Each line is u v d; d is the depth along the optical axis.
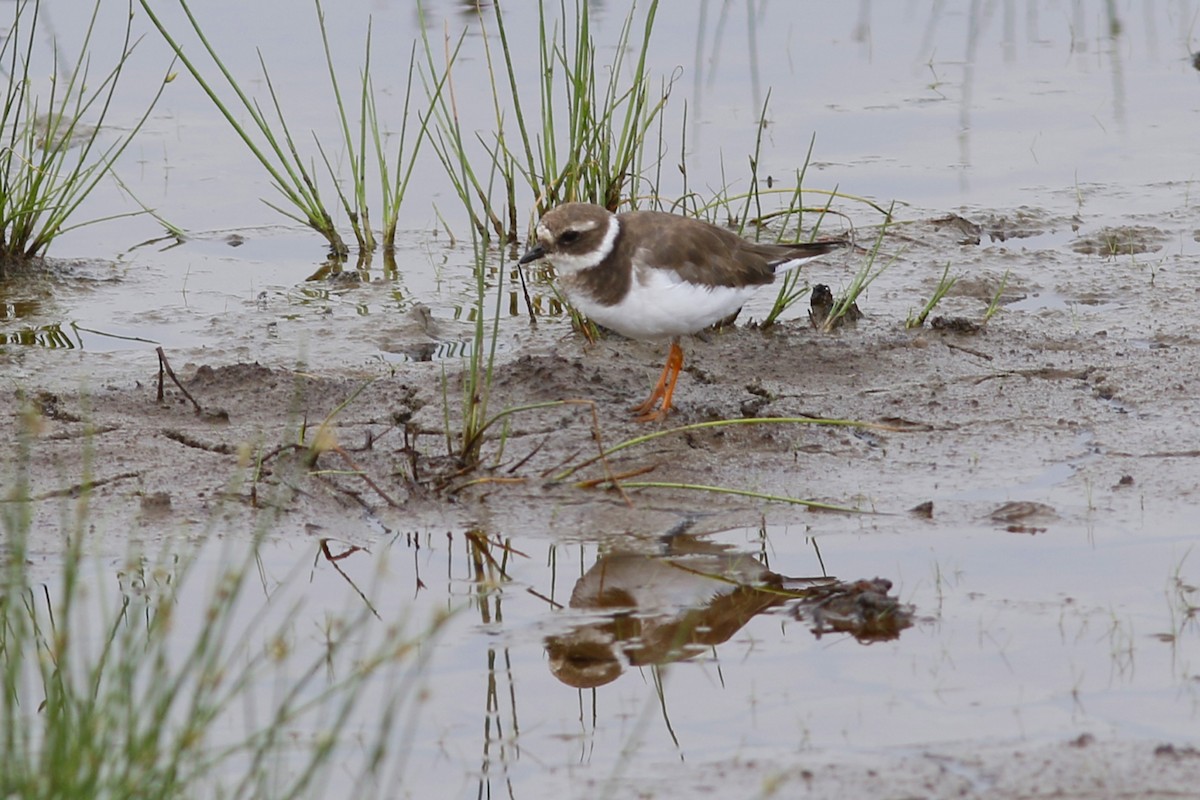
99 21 21.45
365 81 16.67
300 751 7.86
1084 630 8.91
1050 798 7.23
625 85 20.11
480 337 11.14
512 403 12.43
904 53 22.28
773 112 20.00
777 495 10.87
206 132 19.25
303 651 8.82
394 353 13.92
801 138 19.28
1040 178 18.50
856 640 8.96
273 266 16.41
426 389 12.67
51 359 13.51
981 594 9.41
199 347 13.99
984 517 10.44
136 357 13.64
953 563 9.83
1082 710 8.06
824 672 8.59
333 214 17.70
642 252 11.59
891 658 8.71
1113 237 16.73
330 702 8.32
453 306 15.27
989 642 8.83
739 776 7.54
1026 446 11.63
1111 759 7.52
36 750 7.52
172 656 8.72
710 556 10.05
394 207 16.77
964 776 7.45
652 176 17.94
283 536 10.27
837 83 21.14
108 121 19.23
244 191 18.09
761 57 21.77
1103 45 22.64
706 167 18.23
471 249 16.95
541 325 14.70
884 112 20.25
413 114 19.31
